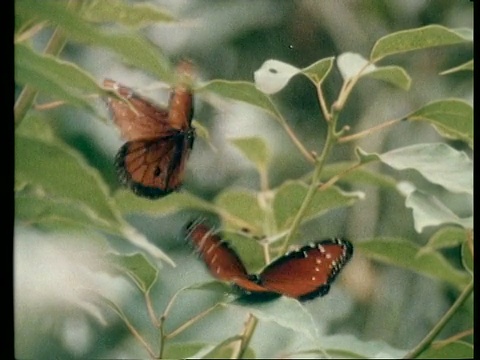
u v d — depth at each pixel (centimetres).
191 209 60
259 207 59
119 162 59
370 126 68
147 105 59
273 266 56
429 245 58
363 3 67
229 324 63
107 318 61
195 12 64
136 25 54
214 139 64
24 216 52
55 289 57
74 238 55
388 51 56
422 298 67
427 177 55
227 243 56
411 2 67
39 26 52
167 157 59
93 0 54
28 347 59
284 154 66
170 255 62
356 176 58
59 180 51
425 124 67
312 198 57
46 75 51
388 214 68
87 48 59
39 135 54
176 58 64
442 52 68
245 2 66
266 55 66
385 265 67
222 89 56
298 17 67
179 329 56
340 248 57
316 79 56
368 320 66
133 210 59
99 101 58
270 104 56
